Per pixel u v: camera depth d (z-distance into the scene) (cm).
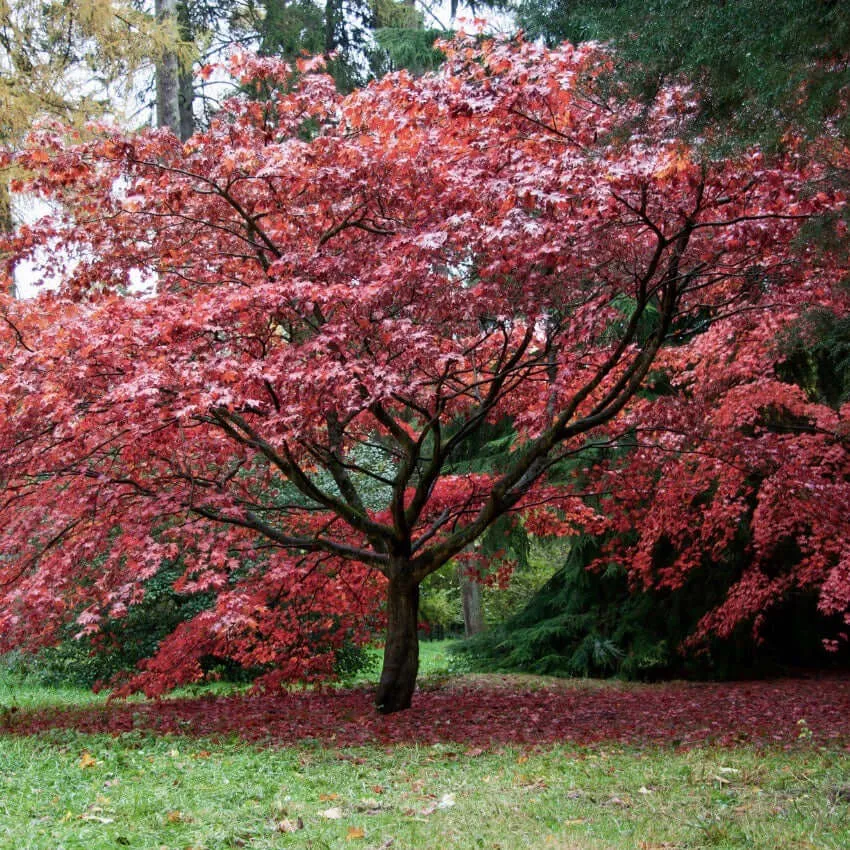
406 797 583
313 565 1102
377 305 814
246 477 1227
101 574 970
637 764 679
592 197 719
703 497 1412
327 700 1116
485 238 758
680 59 606
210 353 822
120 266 995
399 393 806
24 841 452
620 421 1075
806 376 1411
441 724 931
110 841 466
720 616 1237
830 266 790
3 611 894
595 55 716
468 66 889
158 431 876
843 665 1507
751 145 607
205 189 951
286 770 676
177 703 1110
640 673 1470
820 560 1083
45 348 795
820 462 1097
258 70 955
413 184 867
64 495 942
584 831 483
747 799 541
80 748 766
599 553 1550
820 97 544
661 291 962
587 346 945
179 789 593
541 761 704
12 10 1457
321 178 862
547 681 1407
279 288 788
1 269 972
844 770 606
